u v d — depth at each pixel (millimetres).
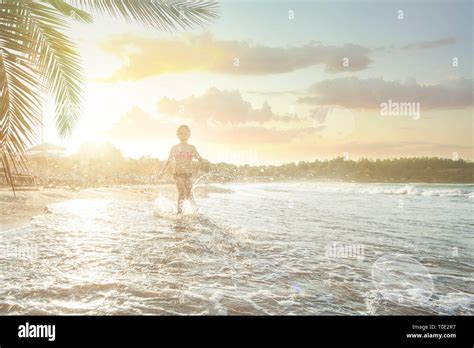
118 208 5734
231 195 9695
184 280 2291
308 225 4578
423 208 6902
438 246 3369
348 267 2646
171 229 3961
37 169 11555
